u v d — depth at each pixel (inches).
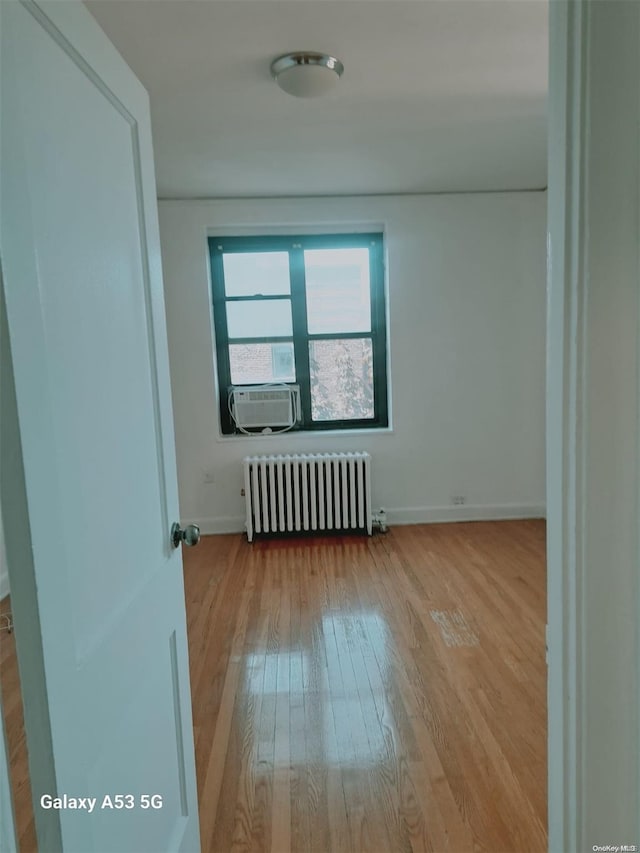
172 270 148.9
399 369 156.5
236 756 66.0
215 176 128.3
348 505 153.0
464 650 89.5
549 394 31.1
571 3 26.5
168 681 45.8
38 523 25.3
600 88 26.4
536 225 152.1
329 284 159.9
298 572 127.0
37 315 26.2
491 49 76.4
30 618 25.0
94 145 34.7
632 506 28.5
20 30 25.8
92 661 31.0
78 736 28.8
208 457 156.2
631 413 28.0
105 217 36.2
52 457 26.9
